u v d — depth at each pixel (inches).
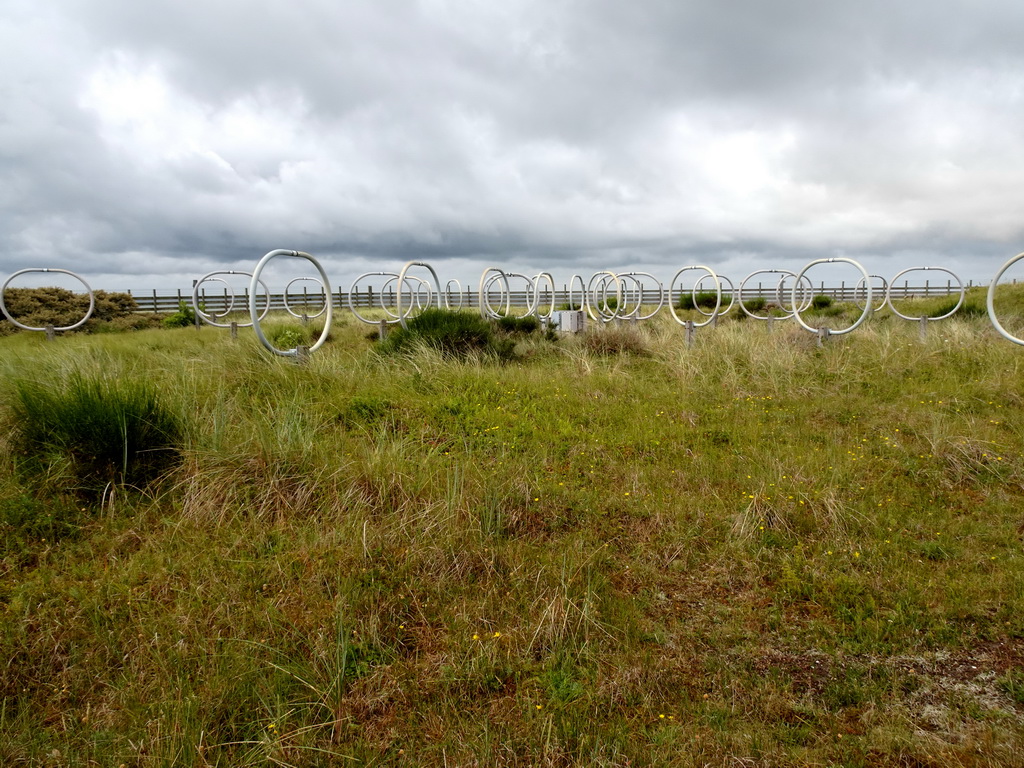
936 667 125.6
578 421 281.1
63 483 183.9
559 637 129.3
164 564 154.3
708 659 128.0
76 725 109.9
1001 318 523.5
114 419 189.2
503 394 309.9
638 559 166.9
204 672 120.0
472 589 149.4
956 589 150.6
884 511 190.9
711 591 154.7
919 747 103.1
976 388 315.3
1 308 579.8
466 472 198.1
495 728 109.5
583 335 490.6
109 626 133.0
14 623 131.5
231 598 141.4
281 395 275.1
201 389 270.5
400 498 182.1
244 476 184.1
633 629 135.8
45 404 202.7
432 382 317.4
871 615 142.3
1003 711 112.5
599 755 101.7
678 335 516.4
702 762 101.3
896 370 365.1
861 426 272.1
